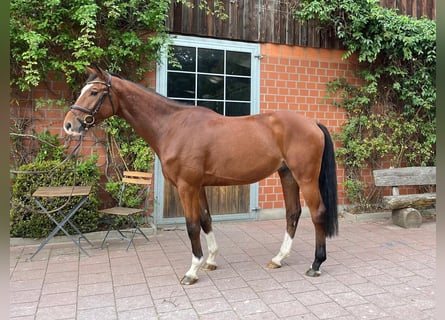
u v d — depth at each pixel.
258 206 5.01
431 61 5.39
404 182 5.00
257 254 3.63
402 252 3.70
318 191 3.02
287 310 2.44
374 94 5.48
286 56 5.12
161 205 4.57
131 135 4.42
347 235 4.37
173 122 2.92
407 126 5.54
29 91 4.08
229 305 2.51
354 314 2.38
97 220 4.08
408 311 2.42
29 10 3.79
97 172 4.13
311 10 4.90
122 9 4.00
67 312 2.40
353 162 5.42
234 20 4.86
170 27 4.55
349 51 5.16
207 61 4.79
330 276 3.04
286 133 2.98
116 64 4.22
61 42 3.96
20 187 3.77
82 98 2.77
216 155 2.88
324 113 5.35
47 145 4.12
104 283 2.88
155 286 2.83
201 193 3.14
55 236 3.94
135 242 4.02
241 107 4.97
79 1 3.78
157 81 4.51
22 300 2.58
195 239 2.90
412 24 5.18
